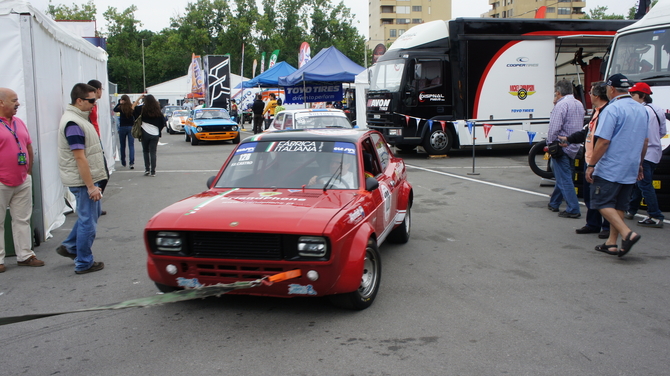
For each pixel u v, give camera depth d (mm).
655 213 7207
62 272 5555
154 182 11828
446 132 15844
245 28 76000
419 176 12344
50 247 6602
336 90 23141
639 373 3271
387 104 15711
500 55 15336
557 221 7758
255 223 3887
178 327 4043
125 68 87812
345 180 4828
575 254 6055
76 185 5281
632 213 7805
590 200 6398
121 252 6312
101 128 12039
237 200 4430
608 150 5723
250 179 4977
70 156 5258
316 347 3664
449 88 15586
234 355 3555
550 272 5391
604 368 3334
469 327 3998
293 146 5211
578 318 4172
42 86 7016
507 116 15570
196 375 3283
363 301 4293
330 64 20703
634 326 4008
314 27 84375
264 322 4117
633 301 4543
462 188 10656
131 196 10109
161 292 4445
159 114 12656
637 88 6891
